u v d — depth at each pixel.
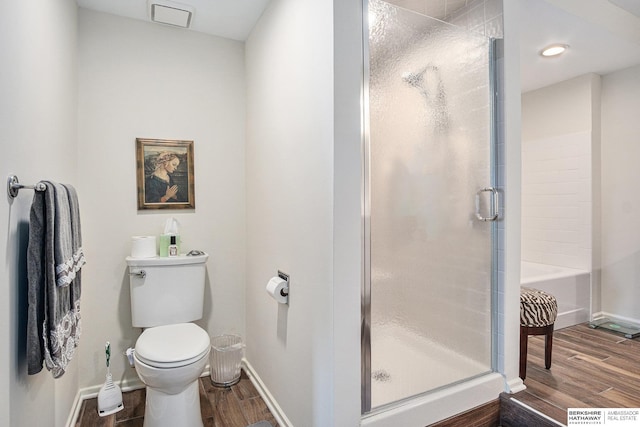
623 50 2.64
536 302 2.09
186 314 2.10
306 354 1.58
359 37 1.45
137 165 2.17
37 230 1.17
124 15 2.13
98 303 2.08
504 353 1.90
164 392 1.62
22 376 1.17
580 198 3.16
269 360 2.02
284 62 1.81
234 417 1.88
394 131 1.58
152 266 2.03
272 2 1.96
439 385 1.74
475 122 1.86
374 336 1.54
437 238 1.73
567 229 3.25
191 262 2.11
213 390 2.17
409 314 1.64
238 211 2.46
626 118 2.96
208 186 2.37
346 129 1.40
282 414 1.82
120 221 2.13
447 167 1.76
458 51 1.79
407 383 1.64
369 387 1.52
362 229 1.49
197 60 2.34
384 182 1.56
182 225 2.30
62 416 1.64
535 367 2.24
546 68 2.97
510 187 1.90
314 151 1.51
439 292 1.74
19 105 1.15
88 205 2.04
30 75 1.25
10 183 1.08
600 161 3.11
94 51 2.06
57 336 1.22
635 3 2.00
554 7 2.07
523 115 3.58
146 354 1.59
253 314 2.30
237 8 2.07
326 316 1.42
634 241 2.94
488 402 1.83
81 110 2.03
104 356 2.10
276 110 1.92
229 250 2.44
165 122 2.25
